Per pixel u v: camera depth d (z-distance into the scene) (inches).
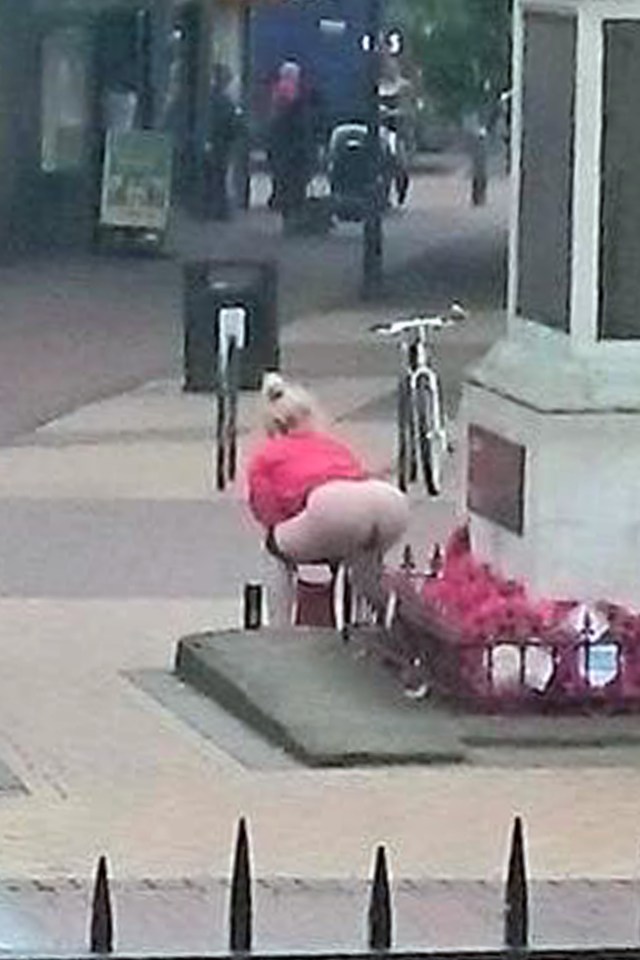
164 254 1792.6
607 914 491.5
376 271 1678.2
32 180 1788.9
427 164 2228.1
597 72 645.9
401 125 2080.5
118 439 1124.5
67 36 1819.6
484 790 587.2
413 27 1958.7
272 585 759.1
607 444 641.6
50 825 558.6
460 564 668.1
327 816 566.9
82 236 1780.3
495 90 1966.0
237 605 797.2
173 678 702.5
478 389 673.6
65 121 1806.1
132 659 727.1
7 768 604.7
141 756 617.3
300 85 1934.1
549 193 663.8
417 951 322.3
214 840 547.5
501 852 539.5
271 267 1253.1
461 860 533.3
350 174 1860.2
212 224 1878.7
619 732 621.0
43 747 625.9
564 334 653.3
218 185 1883.6
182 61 1888.5
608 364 645.9
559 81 659.4
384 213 1886.1
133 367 1362.0
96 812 568.7
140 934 466.3
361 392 1264.8
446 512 961.5
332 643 695.7
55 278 1715.1
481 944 437.1
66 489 1000.2
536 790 587.8
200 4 1893.5
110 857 533.0
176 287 1680.6
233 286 1249.4
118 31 1846.7
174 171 1835.6
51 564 861.2
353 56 1942.7
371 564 703.1
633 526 642.8
